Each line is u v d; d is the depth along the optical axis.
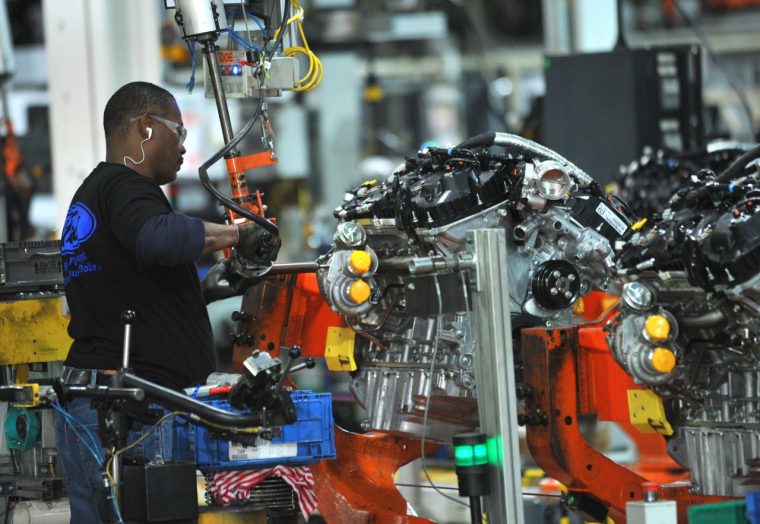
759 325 7.78
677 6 21.86
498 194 8.98
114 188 8.63
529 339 8.83
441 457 17.02
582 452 8.76
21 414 9.89
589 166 18.42
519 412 8.95
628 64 18.11
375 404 9.77
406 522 9.70
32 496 9.92
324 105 29.62
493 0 33.34
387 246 9.45
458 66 34.12
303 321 10.53
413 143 34.41
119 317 8.67
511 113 34.34
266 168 29.02
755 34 32.06
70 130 17.12
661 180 15.64
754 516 7.54
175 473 8.11
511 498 8.15
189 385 8.84
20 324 10.33
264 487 8.92
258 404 8.01
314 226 27.89
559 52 22.56
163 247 8.30
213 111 26.11
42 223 25.22
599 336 8.66
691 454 8.31
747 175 9.20
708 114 23.59
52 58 17.14
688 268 7.85
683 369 8.14
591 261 9.22
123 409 8.11
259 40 10.07
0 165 19.98
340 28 28.84
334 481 10.07
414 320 9.47
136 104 8.97
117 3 17.25
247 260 9.10
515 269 9.08
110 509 8.26
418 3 29.20
